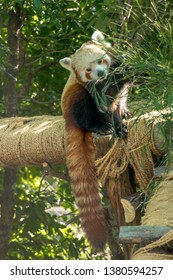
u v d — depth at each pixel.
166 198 8.20
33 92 16.73
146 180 9.44
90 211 9.58
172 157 8.64
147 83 8.61
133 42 10.81
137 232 7.55
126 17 11.73
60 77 16.36
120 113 9.81
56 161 10.81
